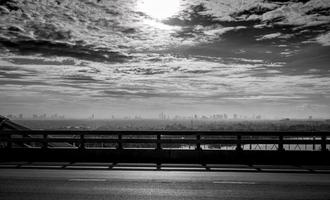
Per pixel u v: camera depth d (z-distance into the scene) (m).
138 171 11.95
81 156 14.76
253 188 9.34
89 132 14.88
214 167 12.93
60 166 13.02
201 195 8.51
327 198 8.30
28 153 14.87
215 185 9.69
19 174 11.32
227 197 8.33
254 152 14.30
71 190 9.01
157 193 8.70
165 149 14.52
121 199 8.09
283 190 9.12
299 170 12.39
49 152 14.83
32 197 8.27
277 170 12.34
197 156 14.40
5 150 14.92
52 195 8.47
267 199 8.17
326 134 14.28
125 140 14.70
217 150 14.39
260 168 12.77
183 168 12.64
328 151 14.15
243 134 14.49
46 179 10.47
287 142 14.38
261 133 14.47
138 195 8.48
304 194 8.69
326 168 12.90
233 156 14.32
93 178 10.66
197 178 10.70
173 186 9.53
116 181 10.19
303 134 14.41
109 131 14.80
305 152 14.18
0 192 8.77
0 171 11.91
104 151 14.70
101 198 8.17
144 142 14.61
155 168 12.61
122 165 13.30
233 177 10.91
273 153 14.24
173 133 14.59
